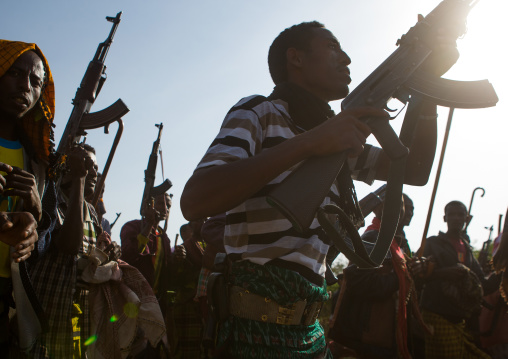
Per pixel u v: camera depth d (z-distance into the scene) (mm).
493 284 6621
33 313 2607
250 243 1939
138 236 5969
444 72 2246
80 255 3723
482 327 6656
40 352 2777
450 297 6105
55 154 3012
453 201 7402
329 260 2240
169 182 7004
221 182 1664
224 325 1951
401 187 1941
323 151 1666
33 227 2361
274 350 1882
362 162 2582
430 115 2541
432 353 6180
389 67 2070
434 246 6887
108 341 3744
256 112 1962
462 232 7910
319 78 2244
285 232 1916
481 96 2115
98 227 4066
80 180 3371
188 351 6242
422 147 2555
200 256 6418
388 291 4969
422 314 6266
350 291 5133
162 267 6219
